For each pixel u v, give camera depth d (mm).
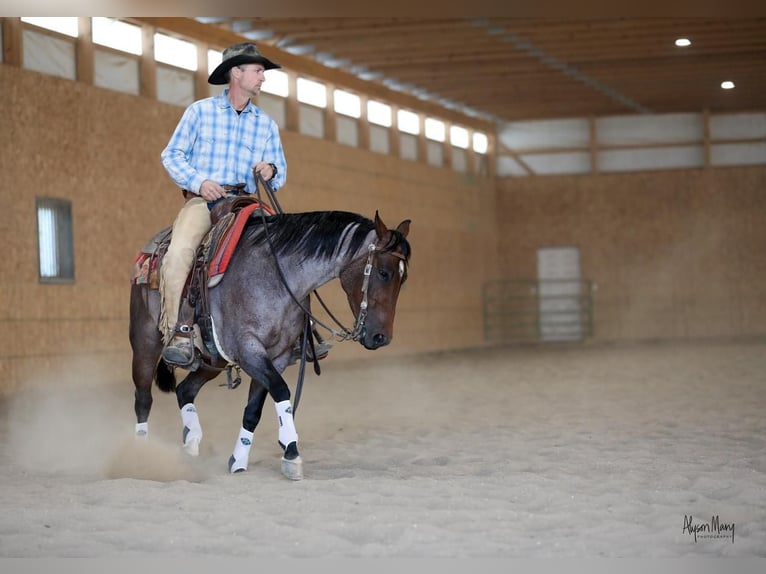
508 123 24969
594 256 24609
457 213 23328
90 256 13219
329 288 17156
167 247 5375
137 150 14109
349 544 3668
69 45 13250
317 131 18734
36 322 12297
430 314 21953
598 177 24562
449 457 5988
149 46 14516
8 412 9750
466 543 3660
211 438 7219
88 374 13078
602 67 19297
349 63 18547
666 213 24234
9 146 12008
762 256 23750
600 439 6715
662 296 24281
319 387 12359
